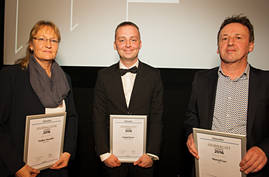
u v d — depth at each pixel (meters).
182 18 1.85
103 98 1.44
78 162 2.17
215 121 1.21
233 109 1.18
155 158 1.36
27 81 1.21
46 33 1.21
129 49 1.35
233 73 1.22
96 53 1.91
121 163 1.45
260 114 1.12
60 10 1.88
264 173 1.16
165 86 2.05
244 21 1.20
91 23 1.89
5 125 1.16
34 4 1.89
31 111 1.19
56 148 1.28
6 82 1.15
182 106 2.07
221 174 1.16
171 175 2.12
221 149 1.14
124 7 1.86
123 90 1.39
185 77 1.89
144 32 1.87
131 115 1.36
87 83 1.97
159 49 1.88
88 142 2.14
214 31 1.83
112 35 1.88
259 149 1.08
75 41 1.90
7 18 1.92
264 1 1.78
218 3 1.82
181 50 1.87
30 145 1.17
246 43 1.17
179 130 2.09
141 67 1.44
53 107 1.25
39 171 1.22
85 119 2.13
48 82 1.25
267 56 1.81
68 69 1.93
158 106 1.43
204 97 1.26
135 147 1.38
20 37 1.92
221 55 1.21
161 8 1.85
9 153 1.12
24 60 1.27
